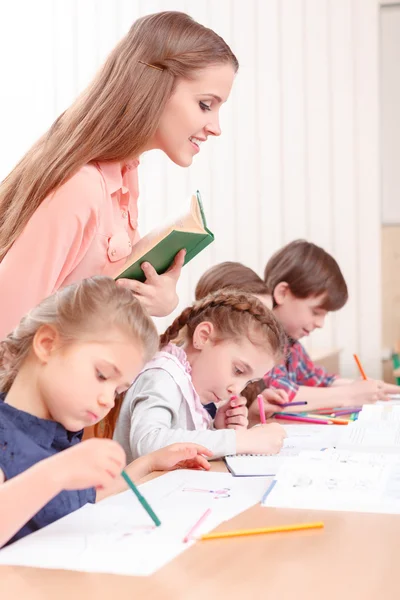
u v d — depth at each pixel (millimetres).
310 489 962
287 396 1899
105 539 790
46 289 1351
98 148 1409
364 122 3355
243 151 3438
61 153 1392
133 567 708
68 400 904
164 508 902
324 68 3375
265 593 648
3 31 3557
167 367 1398
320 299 2252
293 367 2295
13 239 1376
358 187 3367
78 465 774
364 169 3359
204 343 1498
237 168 3443
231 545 769
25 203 1379
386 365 3359
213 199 3459
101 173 1443
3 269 1359
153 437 1252
